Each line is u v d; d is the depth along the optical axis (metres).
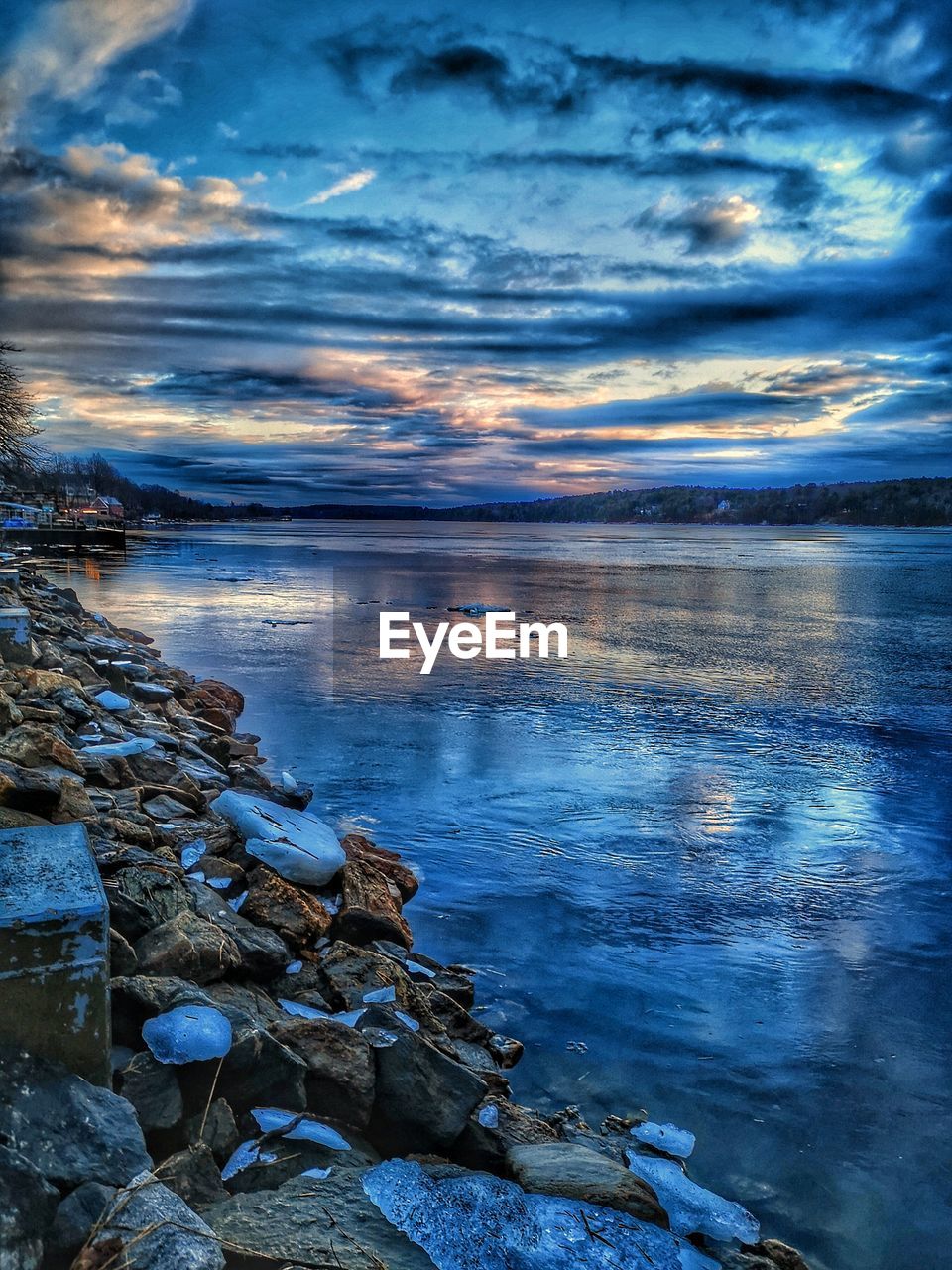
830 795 11.17
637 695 17.84
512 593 43.38
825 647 25.69
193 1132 3.22
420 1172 3.40
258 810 6.89
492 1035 5.46
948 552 112.88
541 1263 3.06
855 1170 4.49
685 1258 3.30
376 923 6.19
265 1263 2.76
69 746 7.50
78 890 3.12
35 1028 2.96
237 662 20.58
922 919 7.57
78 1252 2.43
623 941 7.05
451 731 14.17
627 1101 5.00
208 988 4.45
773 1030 5.78
